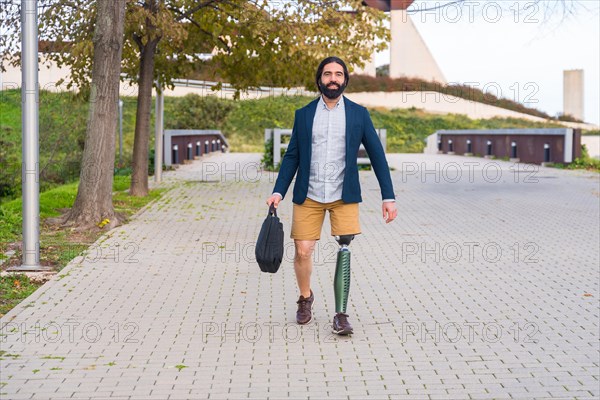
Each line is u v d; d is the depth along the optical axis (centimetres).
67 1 1365
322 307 692
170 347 575
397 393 486
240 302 708
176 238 1034
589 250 966
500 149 2736
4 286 758
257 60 1686
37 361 541
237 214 1270
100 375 515
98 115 1109
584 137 3162
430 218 1239
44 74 2545
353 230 604
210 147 3053
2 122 2258
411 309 687
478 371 527
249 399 475
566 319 656
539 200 1471
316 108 601
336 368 532
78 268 839
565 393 486
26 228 830
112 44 1109
